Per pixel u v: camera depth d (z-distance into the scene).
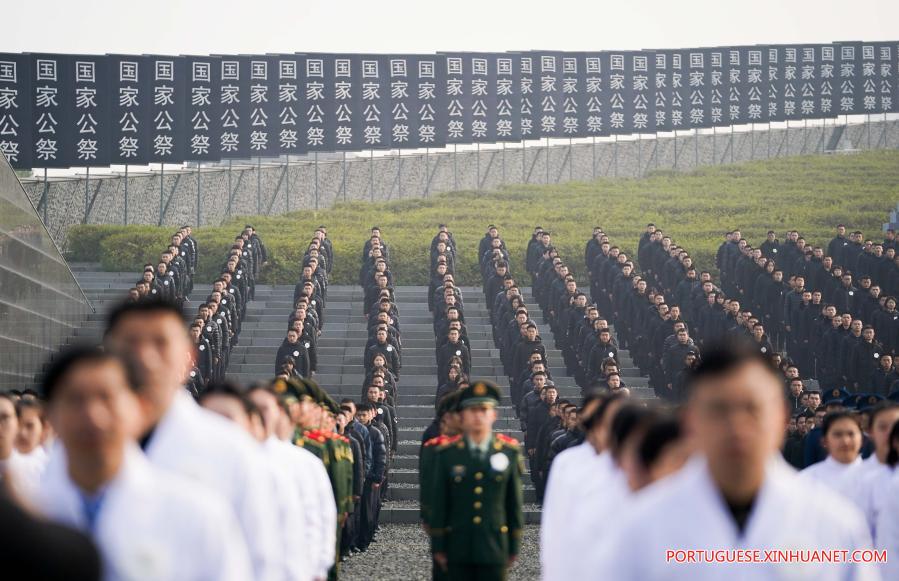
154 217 85.75
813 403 34.16
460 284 73.06
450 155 108.25
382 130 80.25
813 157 119.56
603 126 90.88
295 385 21.09
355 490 33.09
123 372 9.00
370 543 36.47
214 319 50.62
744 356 8.30
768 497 8.55
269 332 60.31
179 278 59.09
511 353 50.44
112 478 8.91
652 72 93.69
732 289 63.47
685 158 121.38
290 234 79.38
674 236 83.75
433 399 53.78
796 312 55.28
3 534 6.46
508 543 20.86
